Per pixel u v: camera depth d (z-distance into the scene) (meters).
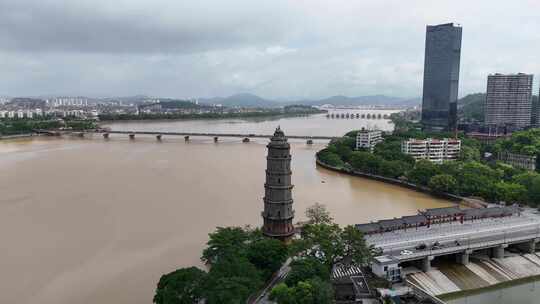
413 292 125.44
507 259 161.38
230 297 100.81
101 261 152.50
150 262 151.62
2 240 172.00
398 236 165.38
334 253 133.12
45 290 131.88
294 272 118.75
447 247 152.38
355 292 119.56
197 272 116.25
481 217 194.25
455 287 141.62
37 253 159.38
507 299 136.50
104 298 127.25
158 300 107.75
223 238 143.62
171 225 190.38
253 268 120.75
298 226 179.75
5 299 126.50
